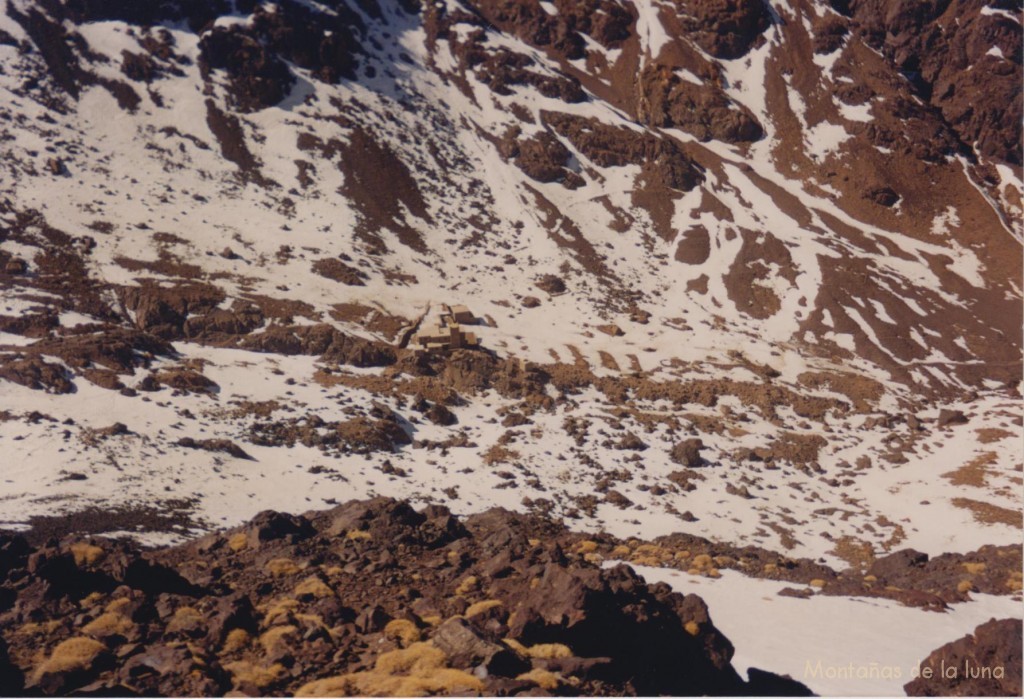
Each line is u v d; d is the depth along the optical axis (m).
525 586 33.25
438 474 85.81
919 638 48.16
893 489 91.50
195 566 39.31
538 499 82.69
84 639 27.05
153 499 68.06
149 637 28.56
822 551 78.25
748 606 53.91
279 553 41.41
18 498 64.19
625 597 31.55
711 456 95.56
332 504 75.69
